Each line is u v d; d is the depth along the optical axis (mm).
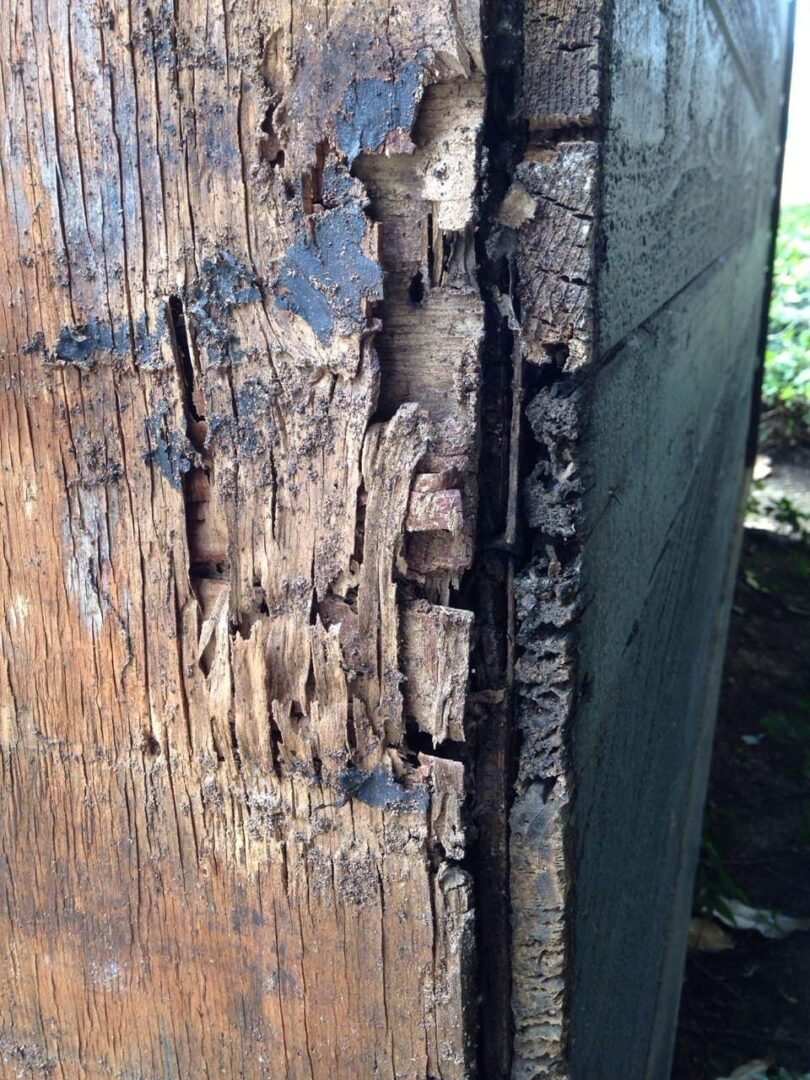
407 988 311
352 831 303
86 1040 370
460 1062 313
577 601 290
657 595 485
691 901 821
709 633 1002
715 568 1032
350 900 310
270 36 255
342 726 292
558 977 315
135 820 333
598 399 295
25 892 359
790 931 945
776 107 1492
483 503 286
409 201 262
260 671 295
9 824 353
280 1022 333
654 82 338
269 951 327
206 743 313
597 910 378
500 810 305
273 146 263
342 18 249
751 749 1257
